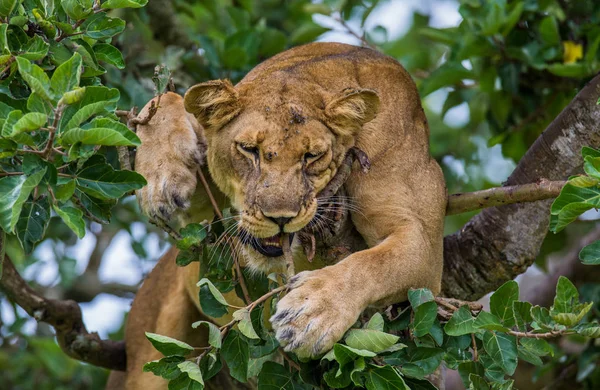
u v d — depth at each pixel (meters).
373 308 8.12
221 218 7.74
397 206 8.19
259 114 8.05
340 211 8.17
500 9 10.78
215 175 8.41
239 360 6.68
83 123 6.55
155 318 10.26
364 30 12.41
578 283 12.73
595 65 10.50
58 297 12.83
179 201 8.12
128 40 11.41
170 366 6.52
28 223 6.50
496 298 6.79
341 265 7.45
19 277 9.76
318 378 6.95
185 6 12.80
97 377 12.60
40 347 12.47
